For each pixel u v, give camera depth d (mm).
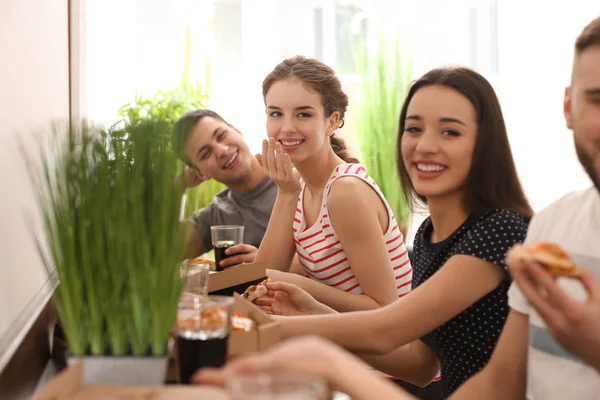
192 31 4438
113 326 1168
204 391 982
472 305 1703
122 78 4355
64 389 954
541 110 4832
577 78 1272
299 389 717
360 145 4590
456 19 4770
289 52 4668
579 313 1019
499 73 4812
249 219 3031
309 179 2557
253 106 4645
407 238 4516
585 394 1346
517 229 1653
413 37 4723
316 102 2500
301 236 2506
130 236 1154
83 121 1254
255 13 4598
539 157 4859
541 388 1418
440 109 1699
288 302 1980
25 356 1367
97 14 4199
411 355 1973
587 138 1260
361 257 2338
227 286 1920
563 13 4770
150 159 1186
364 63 4652
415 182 1778
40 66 1921
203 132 2840
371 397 938
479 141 1702
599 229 1355
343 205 2326
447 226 1796
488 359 1722
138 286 1163
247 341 1287
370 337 1630
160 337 1173
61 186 1175
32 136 1765
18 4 1614
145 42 4379
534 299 1062
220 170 2887
